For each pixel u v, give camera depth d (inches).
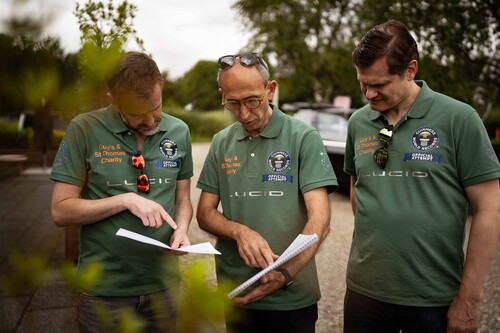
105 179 65.1
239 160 69.5
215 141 73.4
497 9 333.7
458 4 338.0
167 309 29.8
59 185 62.9
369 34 63.7
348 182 265.4
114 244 65.2
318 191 66.4
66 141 62.9
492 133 494.3
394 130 67.1
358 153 71.9
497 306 143.6
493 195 62.2
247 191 68.5
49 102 22.1
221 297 20.1
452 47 344.2
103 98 28.5
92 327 63.6
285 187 67.6
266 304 67.2
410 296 66.1
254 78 62.4
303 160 67.3
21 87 20.8
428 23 347.6
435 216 64.5
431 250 65.1
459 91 338.3
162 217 60.1
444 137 64.0
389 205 67.0
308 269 69.5
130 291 65.7
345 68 775.1
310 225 62.7
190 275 19.7
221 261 70.6
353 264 72.8
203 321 19.5
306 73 833.5
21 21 19.4
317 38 764.0
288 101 1048.2
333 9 673.6
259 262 59.9
